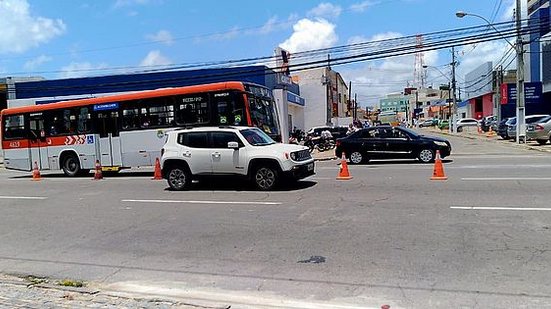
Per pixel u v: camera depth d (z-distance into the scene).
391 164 20.36
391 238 7.81
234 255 7.39
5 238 9.44
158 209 11.59
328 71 66.31
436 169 14.77
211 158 14.02
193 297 5.72
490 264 6.31
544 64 44.25
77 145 21.33
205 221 9.87
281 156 13.30
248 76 39.56
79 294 5.88
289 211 10.40
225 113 18.56
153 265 7.16
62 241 8.94
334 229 8.59
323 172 18.00
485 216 9.02
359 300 5.39
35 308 5.40
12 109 22.64
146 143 19.94
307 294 5.66
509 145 30.33
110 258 7.66
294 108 53.78
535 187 12.09
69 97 41.88
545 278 5.73
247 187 14.44
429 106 139.62
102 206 12.53
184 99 19.20
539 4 42.09
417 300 5.30
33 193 16.09
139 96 20.09
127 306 5.37
